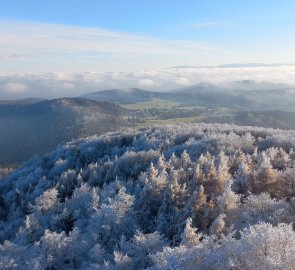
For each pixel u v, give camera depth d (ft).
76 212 201.26
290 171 166.09
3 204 297.94
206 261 82.23
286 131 362.94
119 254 126.21
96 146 379.76
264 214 130.82
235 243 83.05
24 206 256.32
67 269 152.05
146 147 326.65
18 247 165.17
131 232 162.40
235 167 202.28
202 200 152.46
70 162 336.90
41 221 209.26
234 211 140.46
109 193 196.65
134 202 181.27
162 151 302.04
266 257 72.69
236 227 130.72
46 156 402.93
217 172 178.29
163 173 193.47
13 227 230.68
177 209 157.69
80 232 176.14
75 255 155.12
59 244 154.10
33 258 150.71
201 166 199.00
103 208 167.94
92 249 145.07
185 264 84.43
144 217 171.83
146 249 130.11
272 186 165.17
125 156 278.05
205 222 147.23
